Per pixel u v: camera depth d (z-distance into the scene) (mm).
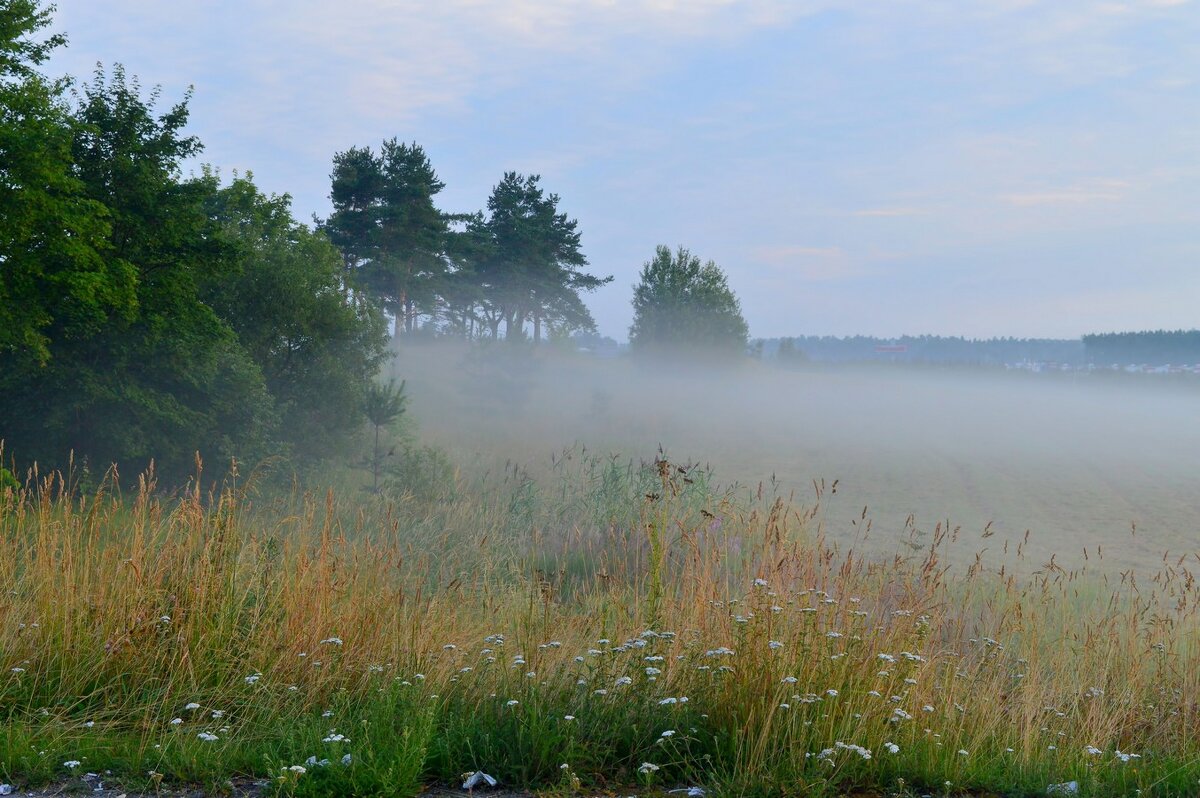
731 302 56312
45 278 16438
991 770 5023
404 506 16312
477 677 5684
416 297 57281
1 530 7156
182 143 19391
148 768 4551
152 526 6988
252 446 19547
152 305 18672
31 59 17328
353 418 23547
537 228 65562
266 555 7227
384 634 6207
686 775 4715
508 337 46688
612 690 5316
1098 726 6008
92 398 17719
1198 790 5004
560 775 4633
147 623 5773
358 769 4410
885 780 4820
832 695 5000
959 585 10664
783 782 4508
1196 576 15062
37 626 5820
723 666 5309
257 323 22781
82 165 18391
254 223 27578
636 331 55969
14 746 4598
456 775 4625
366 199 56406
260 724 5145
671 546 10883
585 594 9820
